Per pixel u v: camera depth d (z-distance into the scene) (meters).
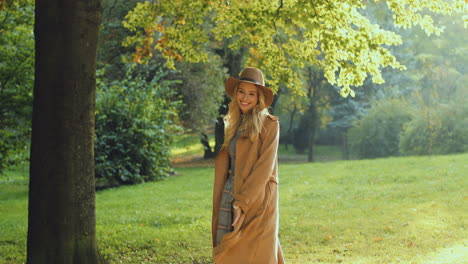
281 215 10.24
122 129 17.95
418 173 15.65
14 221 10.75
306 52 7.31
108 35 19.31
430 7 6.57
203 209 11.50
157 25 8.39
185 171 23.80
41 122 4.80
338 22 6.43
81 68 4.84
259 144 3.65
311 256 6.56
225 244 3.48
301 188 14.71
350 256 6.49
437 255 6.17
